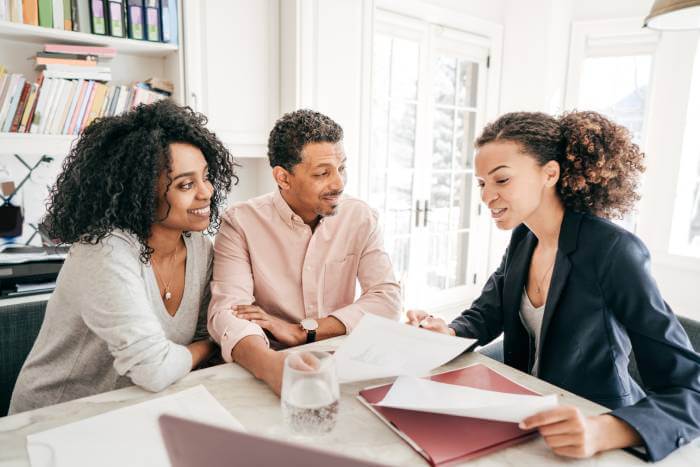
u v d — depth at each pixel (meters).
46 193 2.15
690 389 0.77
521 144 0.96
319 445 0.67
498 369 0.93
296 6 2.33
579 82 3.56
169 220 1.03
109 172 0.97
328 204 1.24
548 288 1.03
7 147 1.82
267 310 1.34
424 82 3.31
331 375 0.66
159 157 0.98
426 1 3.12
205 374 0.91
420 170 3.42
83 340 1.02
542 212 1.04
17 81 1.83
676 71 3.13
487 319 1.22
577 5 3.52
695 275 3.19
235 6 2.27
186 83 2.17
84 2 1.92
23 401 1.03
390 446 0.67
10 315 1.27
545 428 0.65
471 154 3.79
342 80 2.61
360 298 1.32
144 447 0.65
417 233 3.50
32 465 0.61
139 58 2.28
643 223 3.36
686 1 1.19
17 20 1.79
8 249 1.93
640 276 0.89
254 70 2.38
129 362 0.86
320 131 1.18
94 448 0.65
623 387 0.95
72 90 1.94
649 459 0.65
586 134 0.96
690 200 3.26
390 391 0.78
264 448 0.36
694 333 1.17
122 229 1.00
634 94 3.42
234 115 2.35
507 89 3.73
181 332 1.14
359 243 1.40
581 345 0.97
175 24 2.12
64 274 1.00
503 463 0.64
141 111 1.03
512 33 3.64
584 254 0.96
